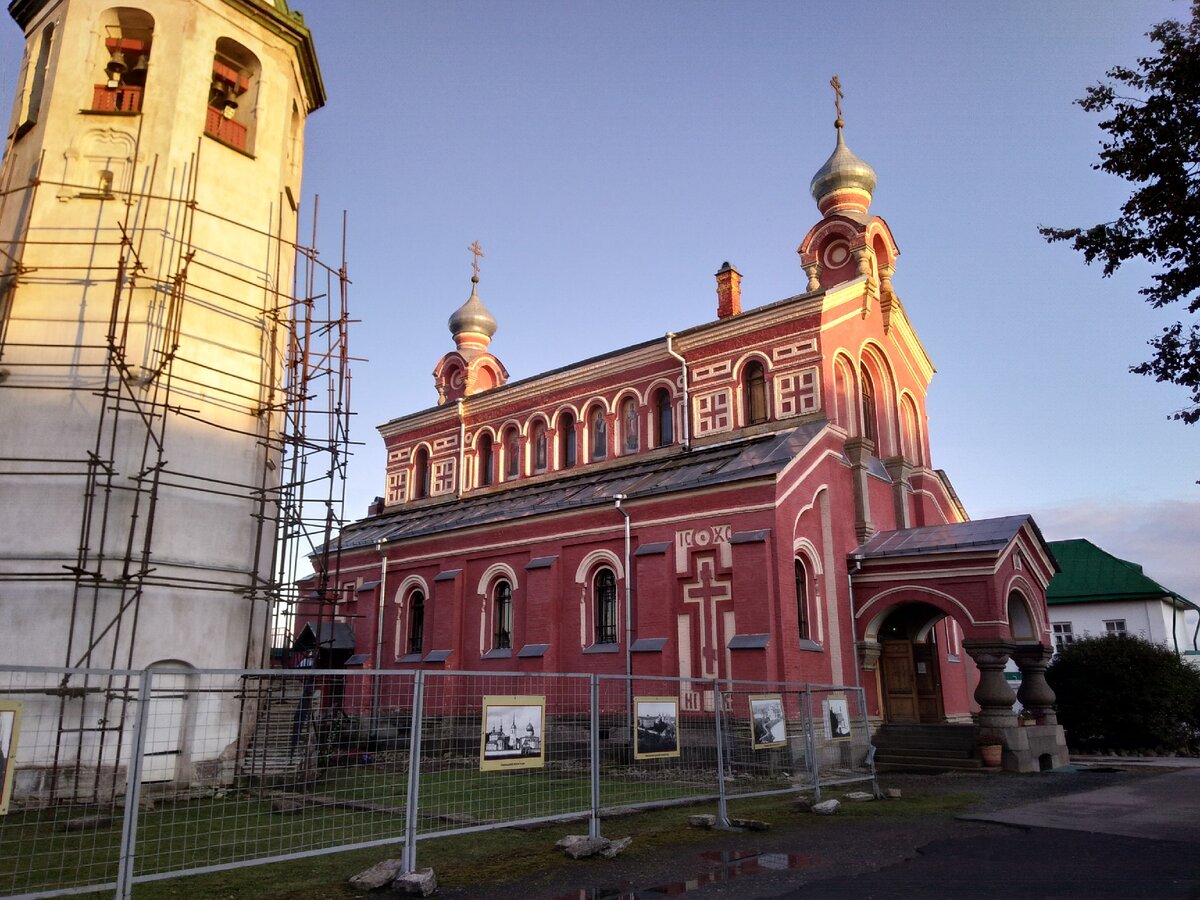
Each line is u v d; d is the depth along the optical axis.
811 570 23.97
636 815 14.75
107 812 14.70
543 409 36.22
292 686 19.92
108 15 20.61
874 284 31.22
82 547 16.92
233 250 20.52
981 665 22.66
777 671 21.70
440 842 12.51
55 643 16.83
